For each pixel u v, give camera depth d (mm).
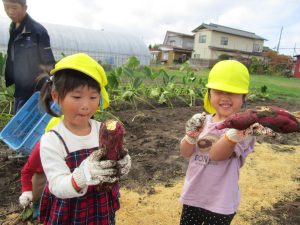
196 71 26375
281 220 3086
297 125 1469
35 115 3777
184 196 2191
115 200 1768
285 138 5922
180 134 5645
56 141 1571
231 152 1902
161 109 7977
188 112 7738
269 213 3201
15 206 3006
